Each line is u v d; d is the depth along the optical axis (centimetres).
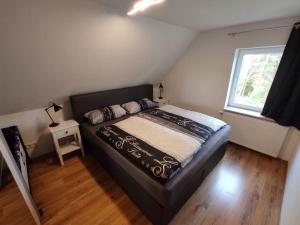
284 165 235
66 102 259
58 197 180
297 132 223
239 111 271
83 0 146
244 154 262
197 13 187
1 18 121
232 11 180
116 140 188
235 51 258
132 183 164
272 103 234
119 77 284
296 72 204
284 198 168
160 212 138
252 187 196
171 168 138
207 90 312
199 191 189
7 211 165
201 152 177
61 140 267
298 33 194
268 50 237
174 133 196
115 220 155
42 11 134
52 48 167
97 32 182
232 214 162
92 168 228
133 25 202
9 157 115
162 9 173
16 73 169
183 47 312
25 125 232
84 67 216
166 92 398
